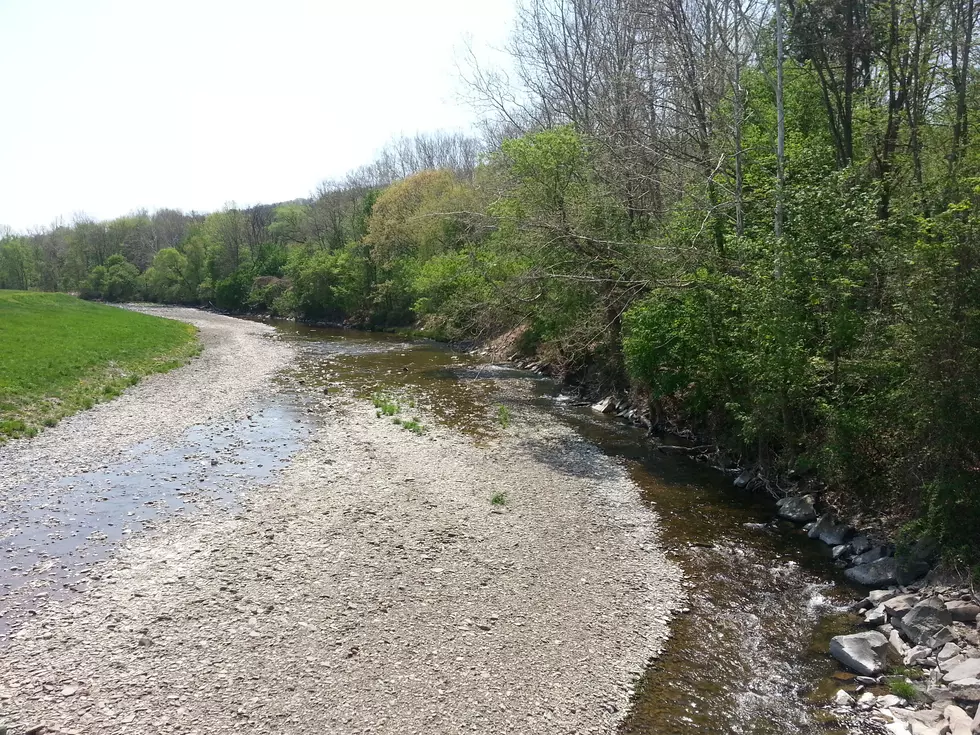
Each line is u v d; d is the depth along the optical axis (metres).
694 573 11.55
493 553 11.85
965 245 10.06
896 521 12.14
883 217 16.44
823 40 17.84
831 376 13.74
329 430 20.78
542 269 22.17
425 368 34.88
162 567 11.02
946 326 10.15
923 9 17.66
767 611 10.33
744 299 15.17
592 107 25.94
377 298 58.03
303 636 8.98
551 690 8.10
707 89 19.56
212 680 8.00
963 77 18.19
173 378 29.83
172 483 15.40
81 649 8.61
